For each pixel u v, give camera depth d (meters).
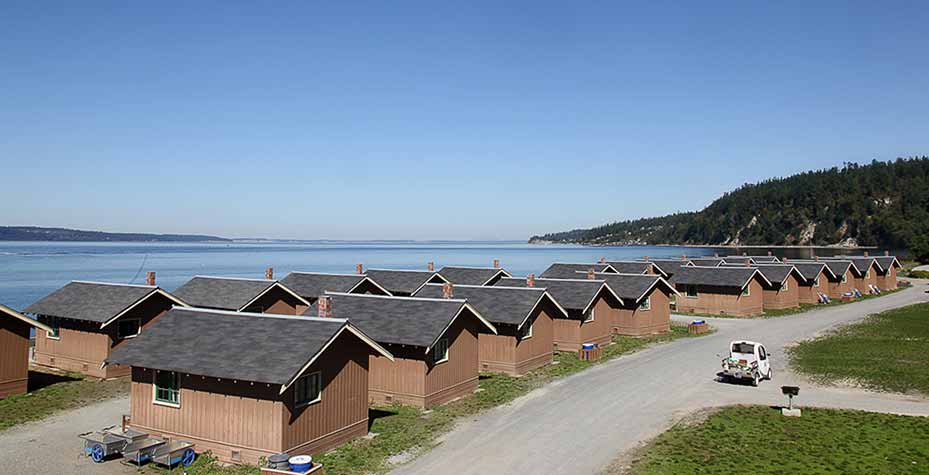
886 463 19.69
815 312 60.94
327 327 21.53
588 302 41.44
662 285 50.78
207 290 41.62
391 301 30.41
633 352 41.16
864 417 24.97
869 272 76.94
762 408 26.58
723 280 60.56
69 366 34.28
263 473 18.17
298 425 20.14
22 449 21.61
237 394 20.22
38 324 29.47
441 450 21.33
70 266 144.00
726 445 21.59
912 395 28.62
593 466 19.62
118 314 32.59
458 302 29.03
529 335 35.88
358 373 23.09
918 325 48.25
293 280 49.09
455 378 29.39
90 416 25.95
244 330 22.20
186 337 22.36
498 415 26.02
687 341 45.38
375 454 20.95
